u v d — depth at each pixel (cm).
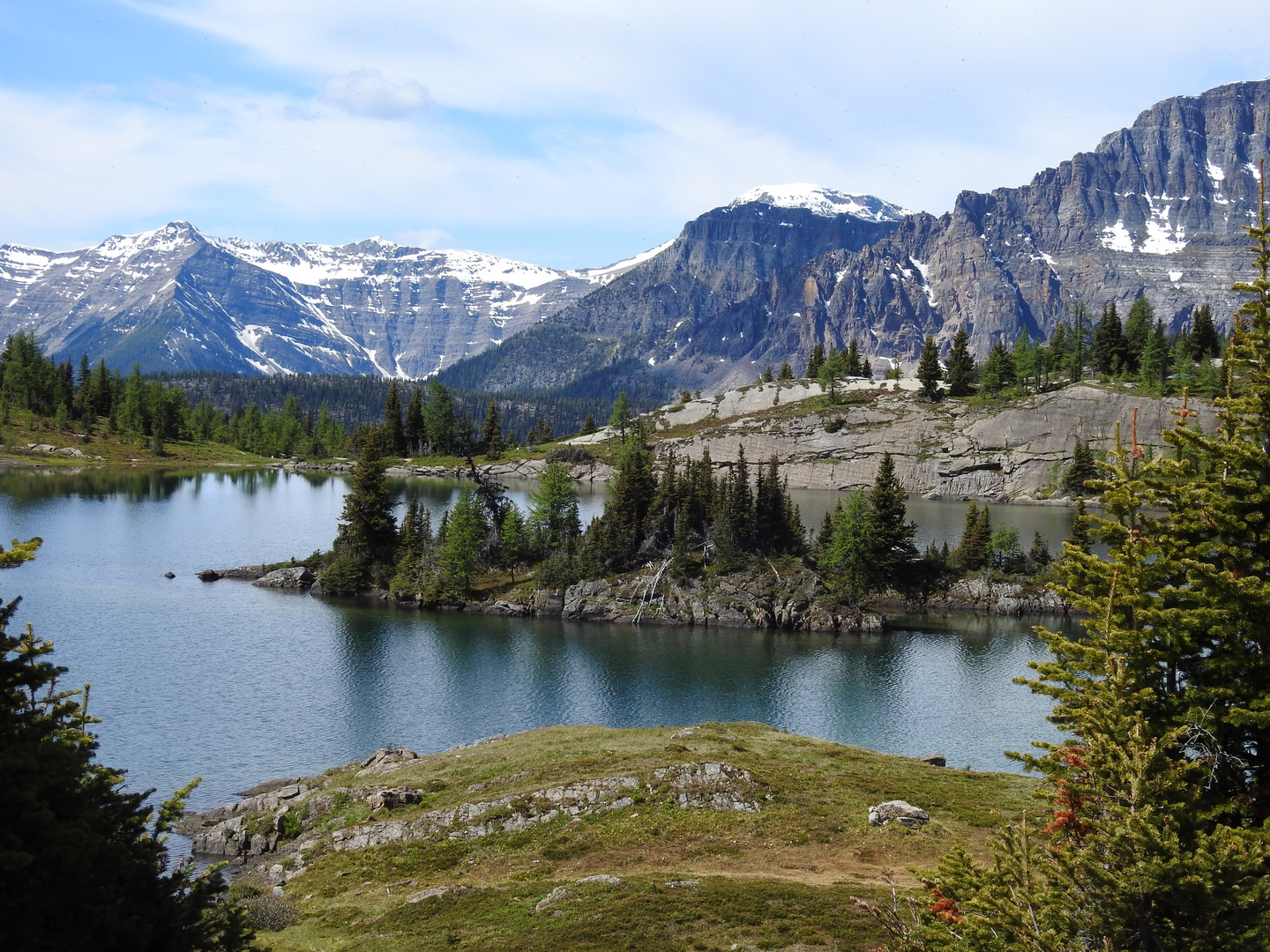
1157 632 2812
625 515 15012
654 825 4962
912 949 2467
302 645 10969
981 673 10438
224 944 2705
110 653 10219
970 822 4825
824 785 5381
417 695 9175
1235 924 1955
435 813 5403
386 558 14738
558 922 3841
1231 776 2675
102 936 2316
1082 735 2369
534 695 9306
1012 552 15325
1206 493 2970
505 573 14825
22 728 2520
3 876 2223
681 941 3512
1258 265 2997
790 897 3834
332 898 4669
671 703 9156
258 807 6128
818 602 13075
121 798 2683
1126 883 1953
